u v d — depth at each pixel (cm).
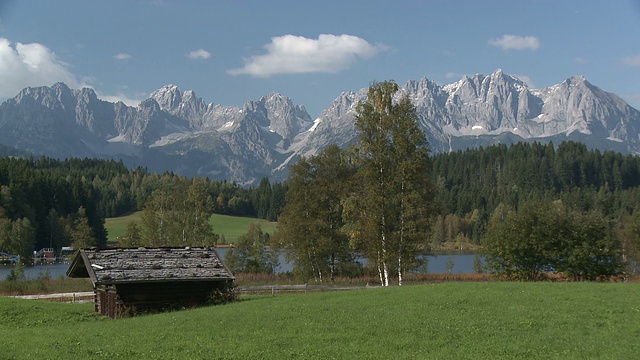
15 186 13662
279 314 3142
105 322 3303
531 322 2712
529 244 6194
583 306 3114
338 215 8044
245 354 2252
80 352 2314
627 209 15550
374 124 6488
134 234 10238
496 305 3192
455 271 9600
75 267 4338
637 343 2327
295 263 8062
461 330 2600
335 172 8212
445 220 15538
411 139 6475
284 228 8088
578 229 6172
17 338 2639
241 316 3120
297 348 2342
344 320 2895
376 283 7025
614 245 6106
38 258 12569
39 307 3838
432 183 6556
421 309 3138
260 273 8225
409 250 6347
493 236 6456
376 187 6388
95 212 16000
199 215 10175
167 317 3244
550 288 3875
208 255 4316
